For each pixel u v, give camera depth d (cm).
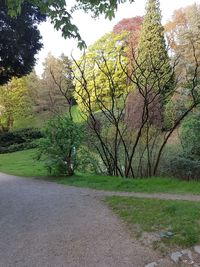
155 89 1455
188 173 1034
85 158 1197
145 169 1148
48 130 1193
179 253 452
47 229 565
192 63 1581
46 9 518
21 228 579
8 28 1582
